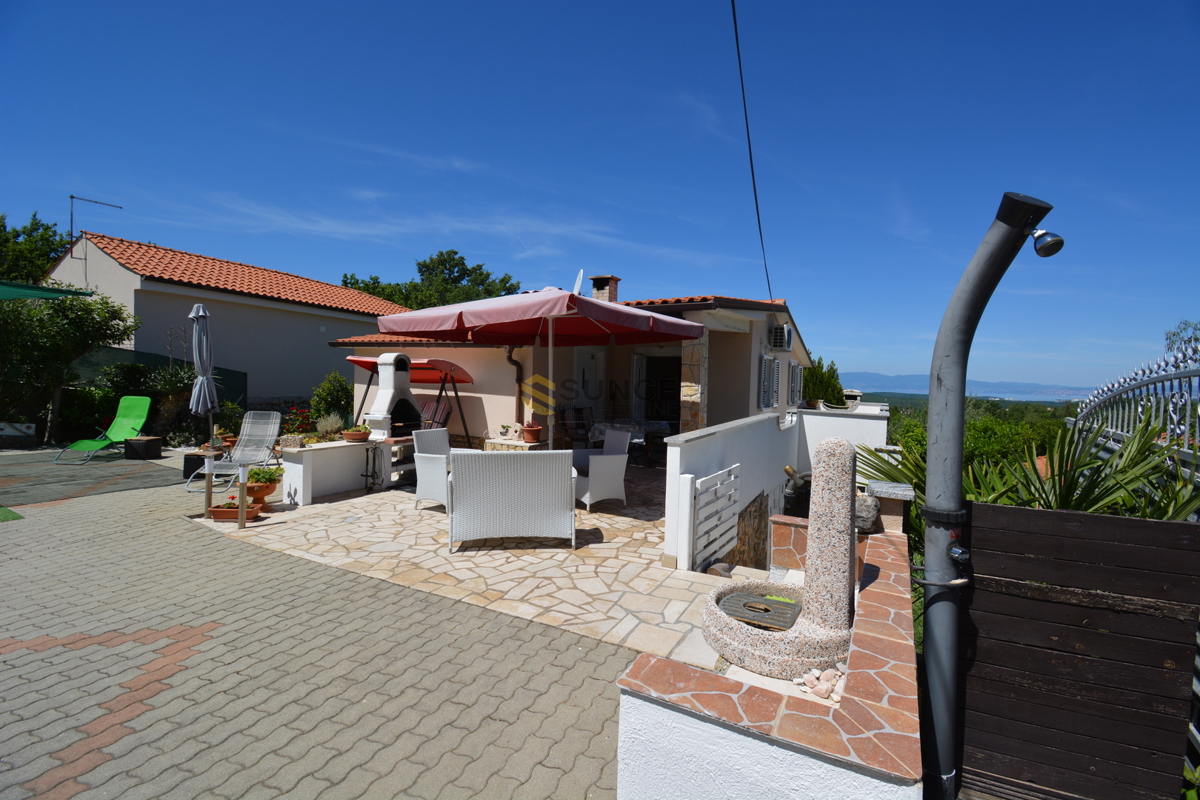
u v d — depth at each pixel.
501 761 2.62
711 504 5.71
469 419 11.01
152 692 3.16
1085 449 5.34
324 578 4.91
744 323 11.51
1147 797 2.80
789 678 2.88
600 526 6.56
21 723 2.87
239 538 6.07
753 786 1.69
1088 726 2.90
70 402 13.16
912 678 1.97
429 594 4.55
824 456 3.04
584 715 2.97
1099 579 2.85
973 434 11.85
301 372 17.70
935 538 2.64
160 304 14.62
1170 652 2.74
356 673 3.37
